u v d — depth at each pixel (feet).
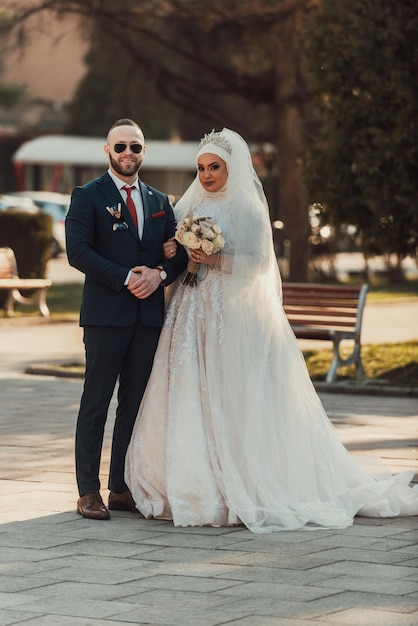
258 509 24.20
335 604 18.52
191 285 25.46
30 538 22.90
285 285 49.01
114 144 25.54
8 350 57.26
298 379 25.48
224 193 25.72
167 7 85.92
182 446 24.57
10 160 185.98
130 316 25.22
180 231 25.04
